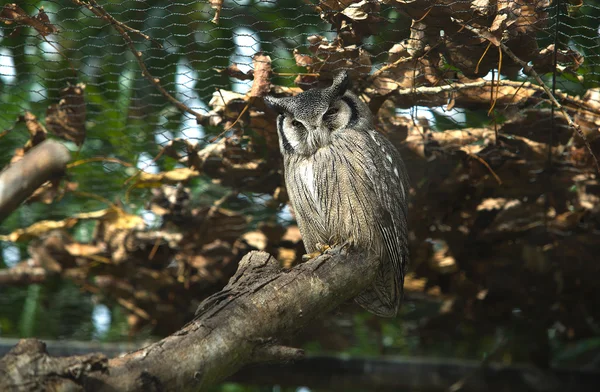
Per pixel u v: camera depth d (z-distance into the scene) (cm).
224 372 516
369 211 778
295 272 619
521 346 1155
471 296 1062
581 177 851
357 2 686
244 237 997
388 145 821
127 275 1037
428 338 1202
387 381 1122
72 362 430
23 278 1047
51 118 839
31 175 329
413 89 763
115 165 996
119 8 873
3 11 706
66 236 1015
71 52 917
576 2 661
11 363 417
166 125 925
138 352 475
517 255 966
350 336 1283
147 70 796
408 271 1044
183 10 796
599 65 756
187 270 1015
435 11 664
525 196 884
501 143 822
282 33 800
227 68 775
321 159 792
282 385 1113
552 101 711
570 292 1019
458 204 905
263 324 553
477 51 710
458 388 1119
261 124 830
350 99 821
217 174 891
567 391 1113
